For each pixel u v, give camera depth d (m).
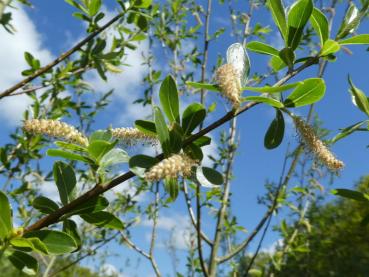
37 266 0.16
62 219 0.18
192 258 0.62
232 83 0.18
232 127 0.58
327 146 0.22
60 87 0.46
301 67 0.21
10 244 0.16
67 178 0.19
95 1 0.38
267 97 0.19
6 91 0.31
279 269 0.59
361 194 0.22
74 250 0.17
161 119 0.17
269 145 0.21
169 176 0.16
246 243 0.52
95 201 0.18
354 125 0.22
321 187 0.61
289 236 0.64
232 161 0.57
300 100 0.20
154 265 0.54
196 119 0.19
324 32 0.21
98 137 0.20
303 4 0.21
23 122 0.19
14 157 0.48
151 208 0.62
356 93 0.22
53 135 0.19
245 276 0.50
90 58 0.42
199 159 0.19
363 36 0.21
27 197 0.53
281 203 0.56
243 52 0.20
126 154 0.19
